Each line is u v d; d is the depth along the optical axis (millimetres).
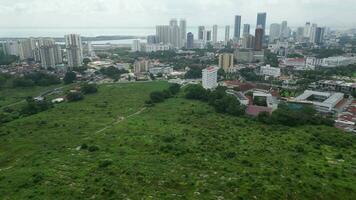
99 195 79125
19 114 182625
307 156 111875
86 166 98375
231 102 178375
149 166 98312
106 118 167125
